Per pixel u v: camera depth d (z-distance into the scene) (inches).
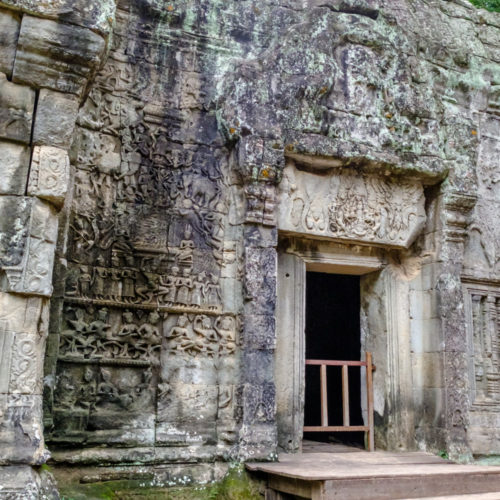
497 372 322.3
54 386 228.8
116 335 250.7
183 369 259.4
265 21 301.9
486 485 238.2
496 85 349.4
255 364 257.1
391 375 305.4
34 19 185.0
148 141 272.1
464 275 320.8
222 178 283.0
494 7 478.3
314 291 453.4
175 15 282.5
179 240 270.2
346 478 211.3
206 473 249.3
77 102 193.6
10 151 184.4
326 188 293.9
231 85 279.3
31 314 178.4
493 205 339.6
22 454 168.2
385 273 315.6
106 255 253.6
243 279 265.9
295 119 279.9
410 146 301.1
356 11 309.6
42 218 183.2
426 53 329.1
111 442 238.2
